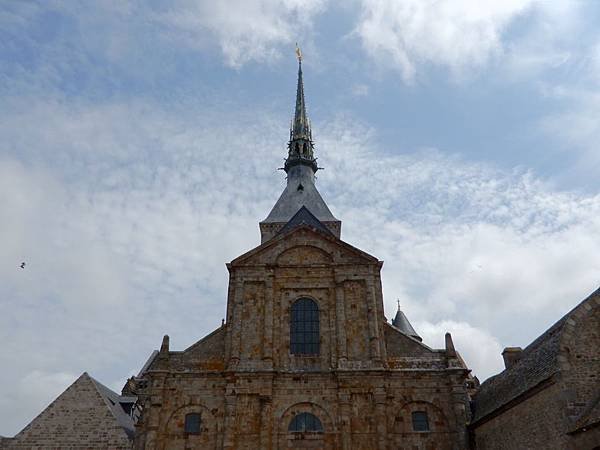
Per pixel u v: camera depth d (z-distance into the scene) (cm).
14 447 3738
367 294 3575
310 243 3756
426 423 3209
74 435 3778
